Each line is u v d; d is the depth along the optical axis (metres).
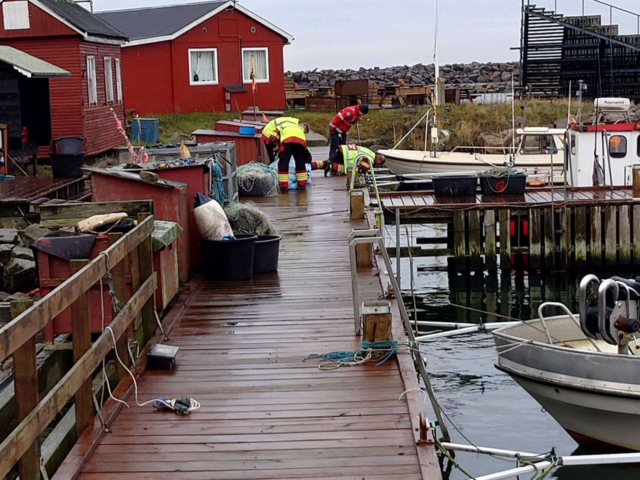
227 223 9.60
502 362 8.48
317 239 11.79
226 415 5.64
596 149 17.62
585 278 7.47
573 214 15.57
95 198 8.91
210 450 5.12
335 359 6.67
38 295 7.66
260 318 7.92
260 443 5.20
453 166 21.48
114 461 4.99
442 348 11.49
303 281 9.34
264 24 32.09
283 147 16.58
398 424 5.43
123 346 6.31
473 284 15.20
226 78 31.77
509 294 14.52
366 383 6.16
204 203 9.52
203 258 9.47
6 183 15.87
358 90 31.06
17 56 18.45
